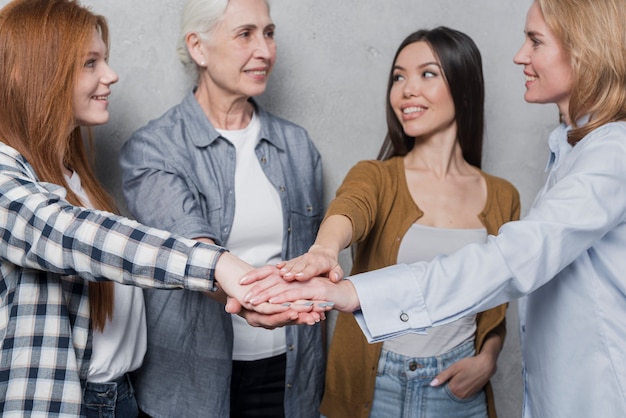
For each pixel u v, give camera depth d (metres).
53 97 1.33
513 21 2.22
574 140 1.26
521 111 2.26
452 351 1.66
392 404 1.64
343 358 1.73
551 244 1.13
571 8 1.24
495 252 1.13
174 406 1.68
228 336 1.69
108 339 1.38
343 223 1.42
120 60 2.00
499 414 2.41
